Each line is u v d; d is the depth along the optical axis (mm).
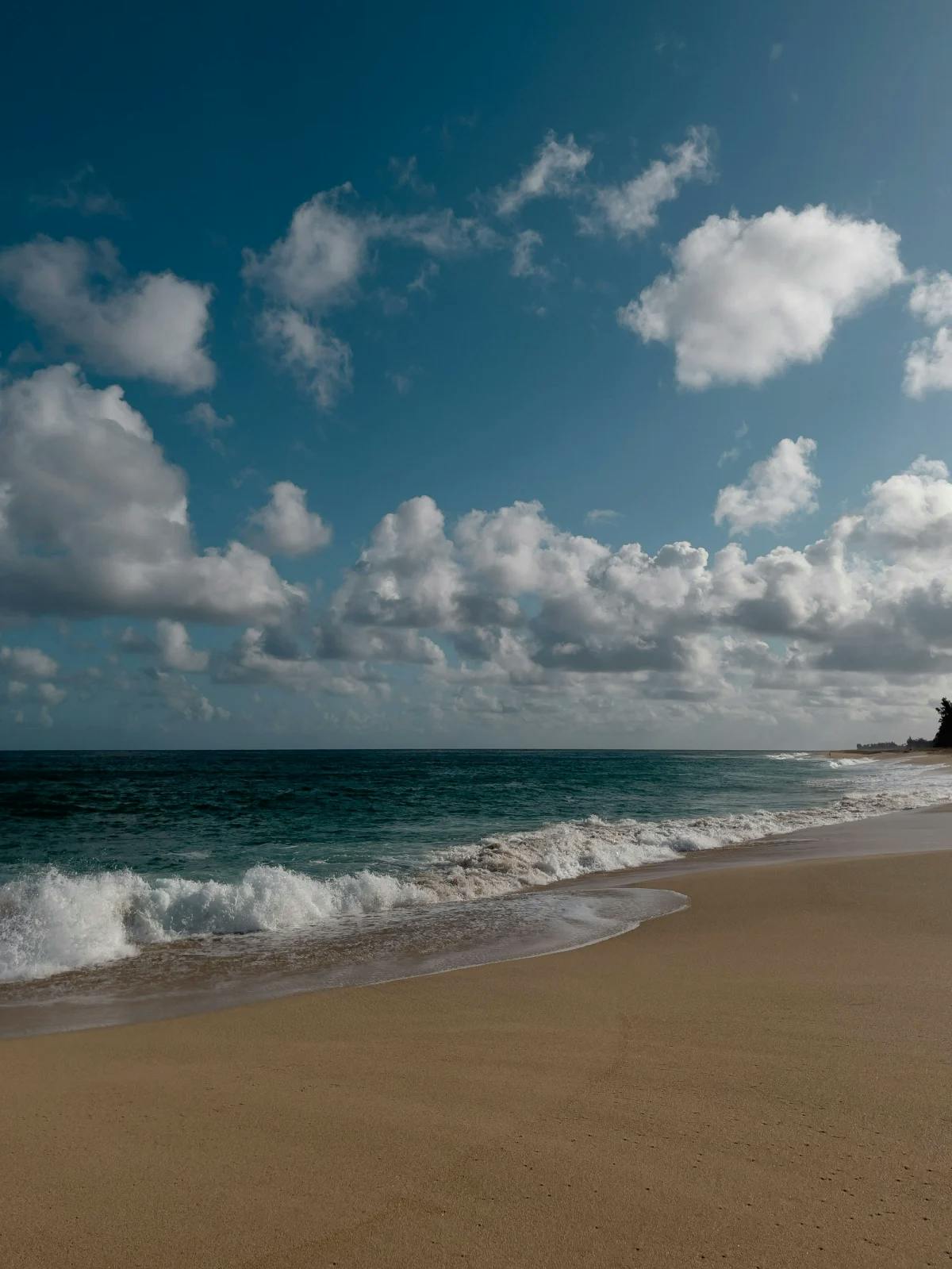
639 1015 5746
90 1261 2580
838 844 18234
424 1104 4090
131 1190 3131
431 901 12445
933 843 17859
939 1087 4082
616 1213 2830
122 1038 5867
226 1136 3709
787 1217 2771
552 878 14453
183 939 9930
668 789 43562
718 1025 5383
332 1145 3555
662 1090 4172
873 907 10094
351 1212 2898
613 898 11820
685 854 17719
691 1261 2496
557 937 9305
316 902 11641
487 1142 3539
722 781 52062
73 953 8906
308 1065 4941
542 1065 4711
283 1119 3924
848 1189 2979
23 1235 2766
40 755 154625
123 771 67000
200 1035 5855
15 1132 3822
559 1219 2799
